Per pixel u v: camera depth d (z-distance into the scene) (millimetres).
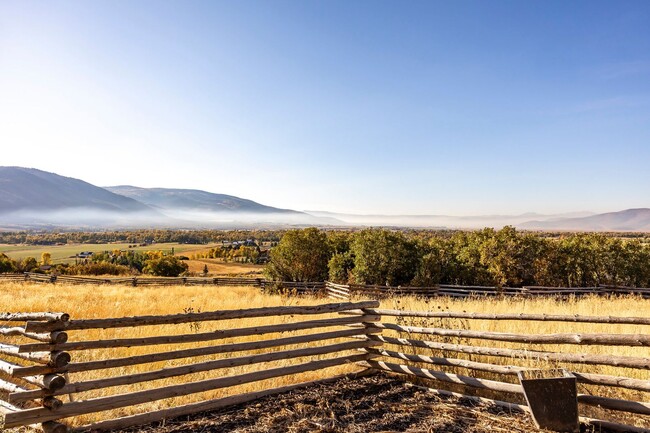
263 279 32438
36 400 4574
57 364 4445
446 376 6023
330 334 6824
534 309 13562
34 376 4527
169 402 5551
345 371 7039
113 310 15023
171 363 7418
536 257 27281
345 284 26406
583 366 6238
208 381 5465
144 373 5035
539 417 4676
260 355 6055
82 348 4711
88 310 14945
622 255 27016
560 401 4605
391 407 5500
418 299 19594
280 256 32094
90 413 5066
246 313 5977
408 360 6699
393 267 27453
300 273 31750
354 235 31938
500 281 26312
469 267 27609
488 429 4793
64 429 4406
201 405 5262
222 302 18031
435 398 5859
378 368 6992
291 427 4863
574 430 4574
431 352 7203
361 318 7309
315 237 32812
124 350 8148
